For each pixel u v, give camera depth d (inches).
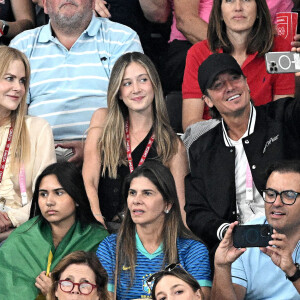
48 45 981.2
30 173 869.8
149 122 853.2
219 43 911.0
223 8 893.8
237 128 786.8
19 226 799.1
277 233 652.1
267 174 719.7
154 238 725.9
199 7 1036.5
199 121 883.4
